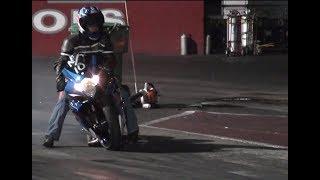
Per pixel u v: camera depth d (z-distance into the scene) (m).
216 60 101.44
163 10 126.19
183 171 27.64
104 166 28.25
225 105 49.94
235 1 102.75
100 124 31.55
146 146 33.25
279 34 99.62
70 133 36.91
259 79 73.06
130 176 26.42
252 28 41.34
